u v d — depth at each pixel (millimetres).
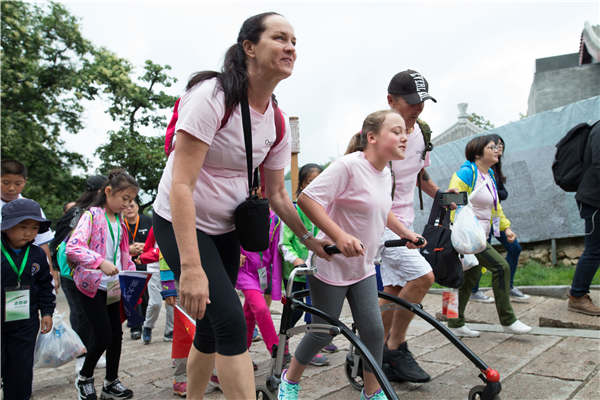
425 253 3154
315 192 2412
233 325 1853
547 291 5609
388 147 2490
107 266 3188
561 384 2898
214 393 3301
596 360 3256
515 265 5523
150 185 18938
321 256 2439
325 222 2361
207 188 2004
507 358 3521
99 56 18625
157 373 4016
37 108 16562
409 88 3119
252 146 2023
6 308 2871
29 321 2980
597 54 13656
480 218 4461
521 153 7688
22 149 15562
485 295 5676
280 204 2414
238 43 1986
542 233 7430
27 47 16312
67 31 17000
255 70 1941
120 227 3658
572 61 18500
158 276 5414
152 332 6324
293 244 4234
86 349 3771
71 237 3309
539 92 16531
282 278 4410
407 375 3119
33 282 3082
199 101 1815
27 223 2953
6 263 2895
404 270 3188
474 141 4562
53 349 3652
